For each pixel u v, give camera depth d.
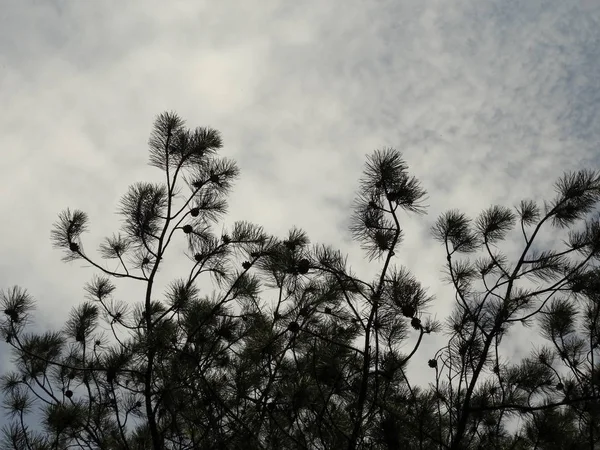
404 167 4.15
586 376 4.10
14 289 4.96
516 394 4.45
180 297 4.84
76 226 5.14
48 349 5.15
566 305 4.38
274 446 3.93
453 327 4.53
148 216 5.16
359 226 4.20
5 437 4.41
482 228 4.89
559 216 4.79
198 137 5.28
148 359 4.49
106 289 5.30
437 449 4.26
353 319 3.97
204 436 4.12
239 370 4.31
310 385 3.85
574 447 4.22
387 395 4.16
